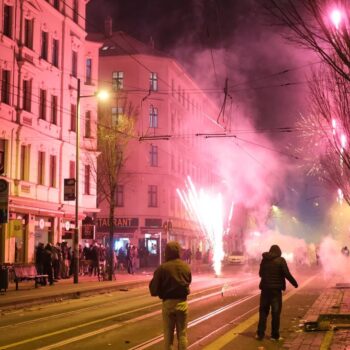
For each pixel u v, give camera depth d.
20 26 31.45
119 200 54.28
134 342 10.73
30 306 17.77
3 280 20.97
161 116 55.47
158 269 8.15
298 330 12.25
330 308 15.78
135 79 54.69
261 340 11.05
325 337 10.74
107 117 39.97
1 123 29.25
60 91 35.84
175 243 8.31
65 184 27.03
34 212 31.94
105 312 15.79
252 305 17.70
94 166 39.38
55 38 35.47
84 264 32.31
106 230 54.25
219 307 17.12
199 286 26.28
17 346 10.23
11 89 30.41
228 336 11.55
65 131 36.31
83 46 39.12
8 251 29.41
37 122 32.88
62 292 20.77
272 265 11.20
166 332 8.06
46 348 10.04
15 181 30.36
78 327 12.72
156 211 54.62
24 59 31.22
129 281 27.94
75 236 26.70
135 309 16.55
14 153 30.56
